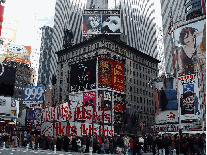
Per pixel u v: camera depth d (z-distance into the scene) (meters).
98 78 53.53
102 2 139.12
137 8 152.00
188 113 41.34
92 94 53.44
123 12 137.00
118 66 57.56
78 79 57.41
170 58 121.56
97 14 83.75
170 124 45.53
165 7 134.38
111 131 29.67
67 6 145.12
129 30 137.25
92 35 82.56
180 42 49.25
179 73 47.28
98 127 28.61
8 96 44.03
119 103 64.62
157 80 50.56
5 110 42.81
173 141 22.67
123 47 81.81
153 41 159.38
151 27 161.75
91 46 77.44
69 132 27.62
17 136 34.75
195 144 19.92
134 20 145.75
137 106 82.75
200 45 46.41
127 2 143.88
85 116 28.59
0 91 42.88
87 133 27.78
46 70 170.75
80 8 146.75
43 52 176.00
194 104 40.50
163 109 47.62
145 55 92.81
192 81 42.28
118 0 144.12
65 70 85.31
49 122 29.73
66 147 25.97
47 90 89.06
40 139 30.66
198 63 45.38
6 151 23.09
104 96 51.31
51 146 28.64
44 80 167.38
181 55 48.44
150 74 94.88
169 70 122.06
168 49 125.12
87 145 25.80
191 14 62.25
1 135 31.62
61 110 28.66
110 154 24.11
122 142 24.12
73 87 57.94
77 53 82.25
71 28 138.00
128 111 70.88
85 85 55.56
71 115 28.34
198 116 39.66
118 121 61.97
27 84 126.25
